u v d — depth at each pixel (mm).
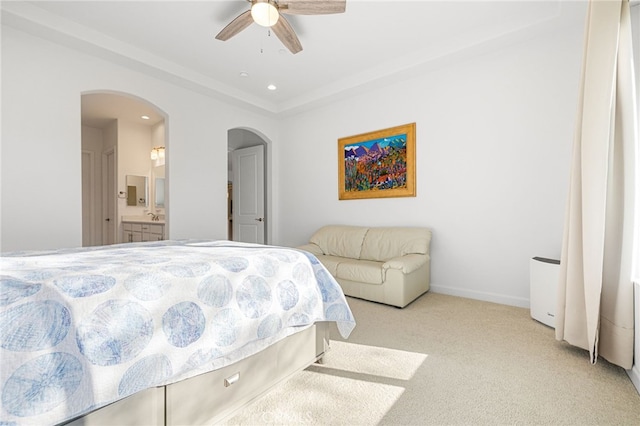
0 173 2455
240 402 1285
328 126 4367
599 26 1605
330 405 1398
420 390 1516
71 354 841
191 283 1165
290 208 4918
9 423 731
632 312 1550
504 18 2619
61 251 1602
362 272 3055
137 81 3285
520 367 1729
